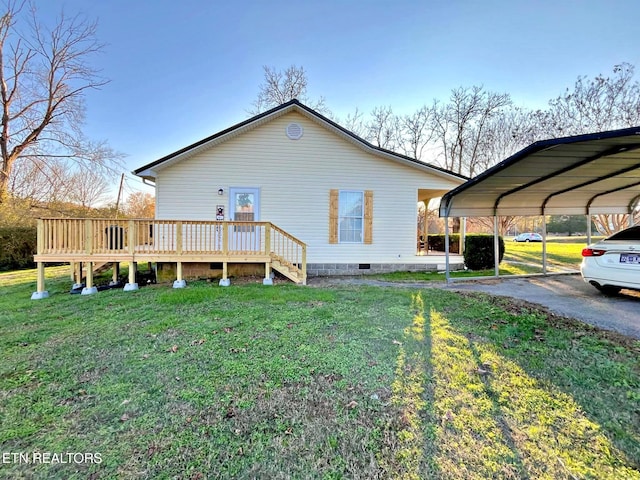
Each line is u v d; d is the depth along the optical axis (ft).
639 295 19.45
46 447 6.95
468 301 18.63
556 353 11.26
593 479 5.88
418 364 10.61
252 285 25.96
